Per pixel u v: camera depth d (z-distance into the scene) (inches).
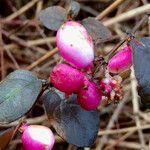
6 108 4.7
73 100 5.2
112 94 4.5
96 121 5.2
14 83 4.8
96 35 5.9
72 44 4.3
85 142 5.1
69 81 4.4
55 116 5.1
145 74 4.5
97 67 4.6
